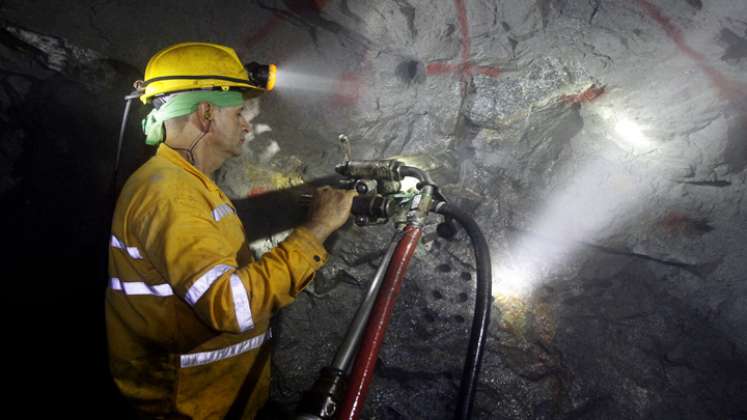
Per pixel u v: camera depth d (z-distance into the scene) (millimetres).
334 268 2264
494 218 2398
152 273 1095
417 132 2309
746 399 2170
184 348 1151
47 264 2160
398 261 1435
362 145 2352
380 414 1944
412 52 2061
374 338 1268
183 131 1227
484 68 2096
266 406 1959
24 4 1852
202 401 1209
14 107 2012
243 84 1262
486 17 1892
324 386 1160
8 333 2104
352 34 2023
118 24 1934
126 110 1352
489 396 1959
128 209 1084
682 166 2246
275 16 2016
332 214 1169
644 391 2111
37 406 1983
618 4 1739
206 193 1162
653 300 2441
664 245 2406
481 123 2250
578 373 2096
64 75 1990
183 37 1992
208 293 947
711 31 1706
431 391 1975
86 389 1983
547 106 2152
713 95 1925
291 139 2240
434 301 2170
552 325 2229
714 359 2303
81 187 2129
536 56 2008
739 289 2367
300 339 2146
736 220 2285
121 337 1188
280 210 2252
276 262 1055
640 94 2043
